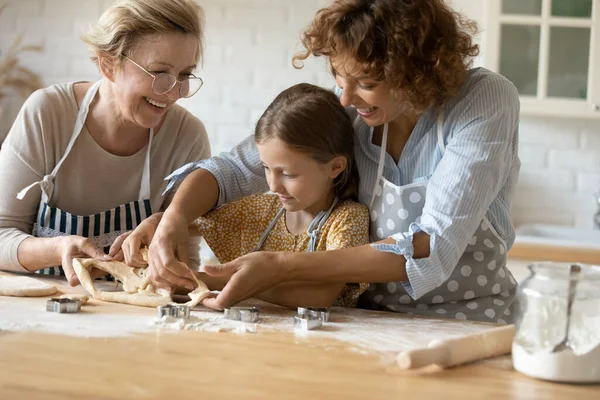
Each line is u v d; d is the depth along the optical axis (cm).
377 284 161
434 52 137
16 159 176
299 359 112
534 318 109
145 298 146
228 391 97
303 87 158
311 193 153
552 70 288
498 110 143
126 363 107
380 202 157
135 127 182
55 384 97
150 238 162
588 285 107
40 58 347
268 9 333
